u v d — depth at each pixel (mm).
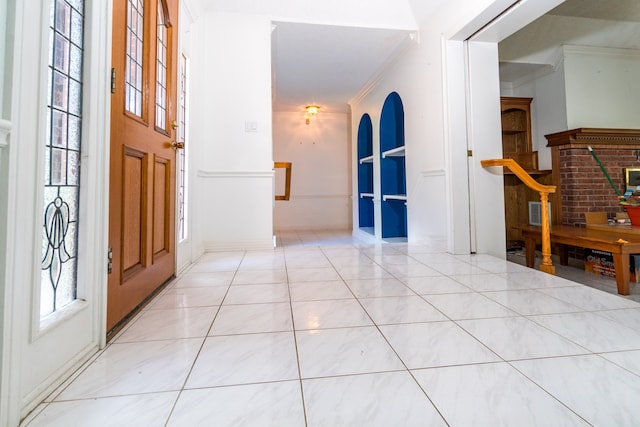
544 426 733
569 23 3854
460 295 1702
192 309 1522
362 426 740
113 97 1219
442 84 2850
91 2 1074
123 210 1314
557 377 929
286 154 6324
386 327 1297
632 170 3830
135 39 1502
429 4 2980
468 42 2793
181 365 1013
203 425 746
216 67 3051
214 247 3062
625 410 784
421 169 3305
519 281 1972
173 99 2023
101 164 1135
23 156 764
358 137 5383
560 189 3902
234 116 3072
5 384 707
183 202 2484
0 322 703
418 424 745
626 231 2836
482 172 2816
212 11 3039
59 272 975
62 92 979
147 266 1591
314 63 4039
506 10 2322
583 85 3908
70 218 1025
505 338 1186
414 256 2771
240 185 3092
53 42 938
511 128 4555
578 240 2723
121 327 1296
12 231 729
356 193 5488
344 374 957
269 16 3096
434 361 1026
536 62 3939
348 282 1976
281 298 1677
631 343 1139
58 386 890
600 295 1688
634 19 3852
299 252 3004
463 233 2812
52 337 879
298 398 844
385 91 4289
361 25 3217
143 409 801
